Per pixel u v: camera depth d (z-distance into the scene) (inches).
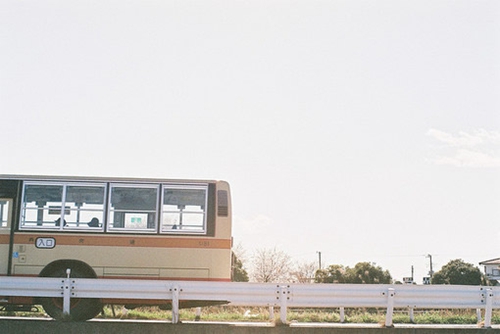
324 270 1993.1
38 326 619.8
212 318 841.5
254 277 1975.9
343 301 637.3
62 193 701.3
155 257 694.5
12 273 690.8
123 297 631.8
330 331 617.6
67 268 692.1
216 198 705.0
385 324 637.9
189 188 706.2
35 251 692.1
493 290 651.5
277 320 635.5
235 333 614.9
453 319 850.1
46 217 698.2
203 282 632.4
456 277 2292.1
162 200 702.5
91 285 634.8
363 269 1962.4
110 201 700.7
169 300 687.7
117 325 617.9
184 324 621.3
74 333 618.5
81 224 697.6
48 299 692.7
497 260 3085.6
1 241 694.5
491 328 640.4
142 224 698.8
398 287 642.2
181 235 698.2
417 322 840.3
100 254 693.3
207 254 697.0
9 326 619.5
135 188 704.4
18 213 697.0
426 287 644.7
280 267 1983.3
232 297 631.8
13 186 700.7
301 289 636.1
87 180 703.1
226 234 701.3
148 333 617.6
